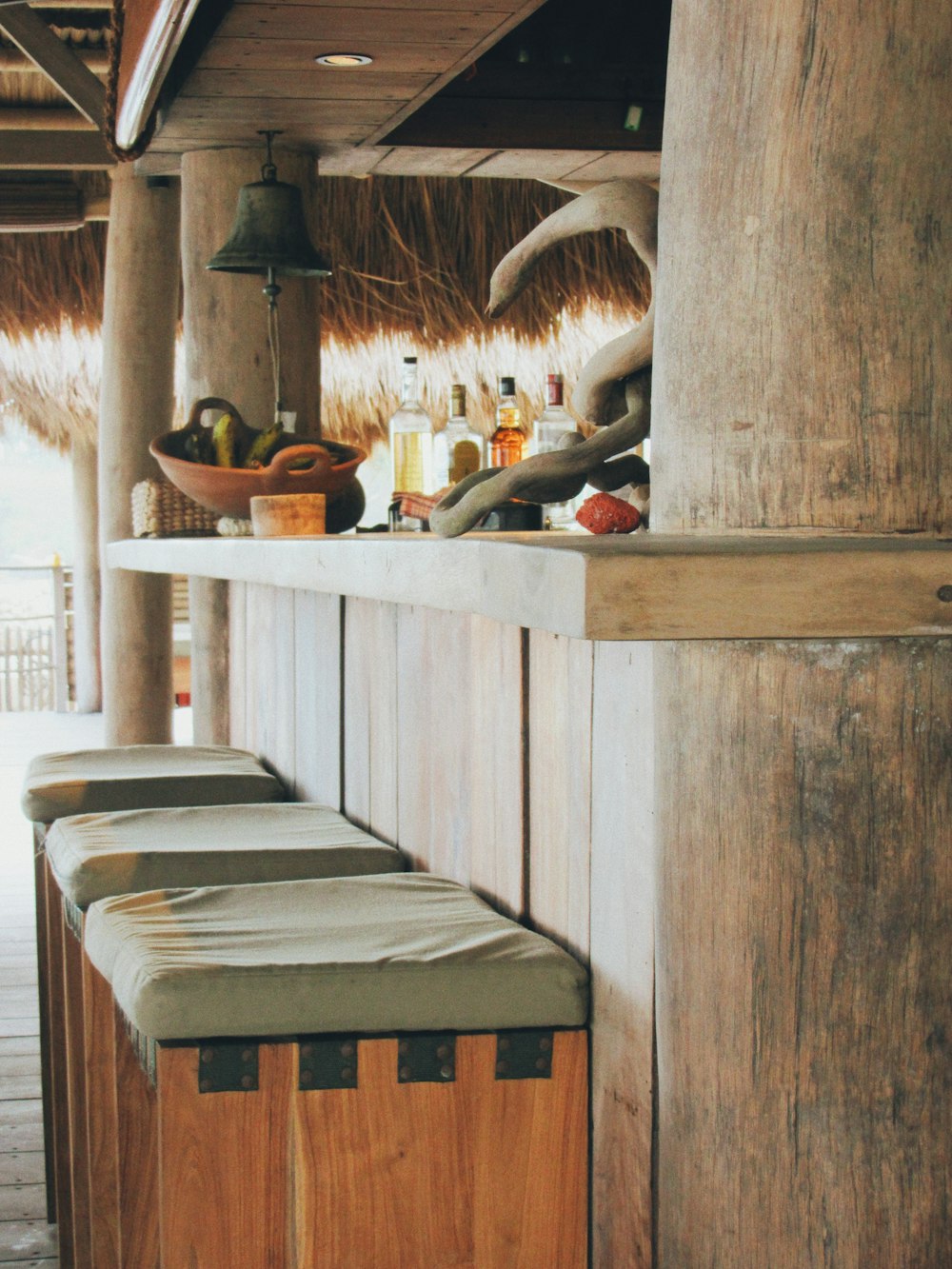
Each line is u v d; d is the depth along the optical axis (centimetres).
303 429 356
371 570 150
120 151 307
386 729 215
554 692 153
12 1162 266
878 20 101
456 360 593
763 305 104
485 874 174
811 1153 104
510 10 263
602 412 145
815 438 104
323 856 189
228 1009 126
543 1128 136
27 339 659
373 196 570
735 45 105
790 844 103
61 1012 219
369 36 276
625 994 134
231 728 335
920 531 103
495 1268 135
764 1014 105
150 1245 151
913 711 100
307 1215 129
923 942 101
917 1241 103
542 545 97
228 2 261
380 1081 131
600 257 567
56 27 545
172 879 182
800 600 89
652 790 129
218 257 315
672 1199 116
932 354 102
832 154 102
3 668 1061
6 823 572
